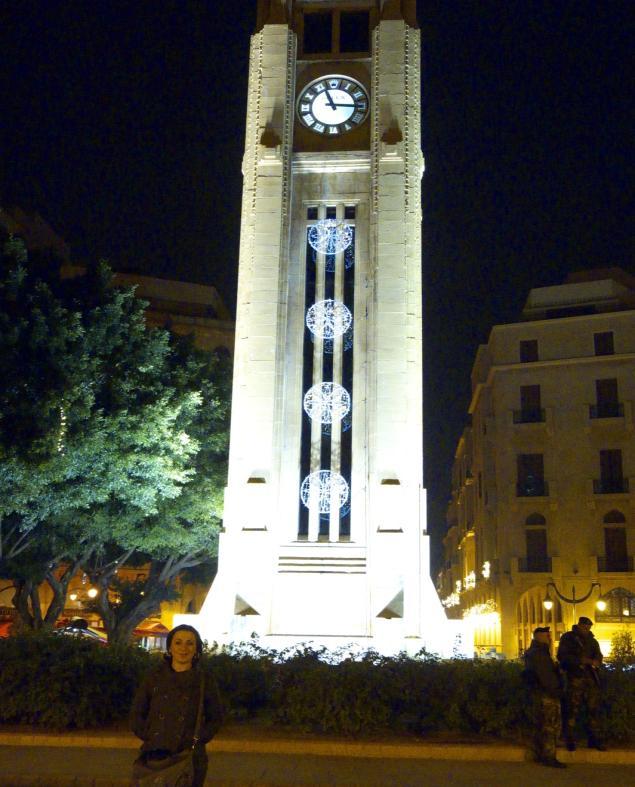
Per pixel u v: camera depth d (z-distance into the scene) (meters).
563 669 16.23
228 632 31.42
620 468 55.00
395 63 37.72
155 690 9.00
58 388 28.41
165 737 8.77
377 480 33.03
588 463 55.62
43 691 17.06
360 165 37.31
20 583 35.09
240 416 34.50
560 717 15.59
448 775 14.02
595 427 55.97
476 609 67.12
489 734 16.84
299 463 34.53
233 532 33.00
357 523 33.59
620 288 60.00
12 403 27.95
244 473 33.66
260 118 37.59
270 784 13.31
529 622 54.75
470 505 75.50
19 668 17.33
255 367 34.62
